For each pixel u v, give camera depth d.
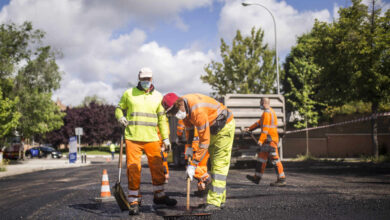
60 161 30.52
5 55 25.91
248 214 4.06
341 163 15.67
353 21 16.03
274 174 10.42
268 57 27.86
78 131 28.94
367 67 15.52
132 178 4.53
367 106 24.89
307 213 4.04
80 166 22.50
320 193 5.60
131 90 4.84
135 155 4.67
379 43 14.99
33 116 26.81
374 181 7.67
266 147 6.85
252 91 28.22
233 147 13.25
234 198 5.27
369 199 4.91
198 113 4.31
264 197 5.30
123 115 4.82
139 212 4.43
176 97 4.54
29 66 26.92
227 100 12.59
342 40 16.38
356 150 25.41
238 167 13.69
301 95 26.34
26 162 28.34
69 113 54.28
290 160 21.61
